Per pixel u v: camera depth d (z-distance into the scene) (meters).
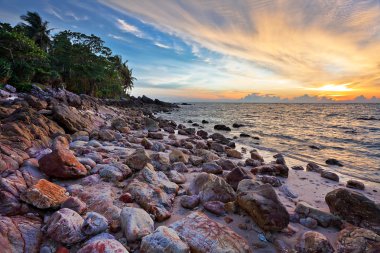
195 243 3.19
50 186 4.21
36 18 45.81
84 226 3.24
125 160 6.69
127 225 3.38
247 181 5.05
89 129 12.24
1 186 3.87
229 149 11.39
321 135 22.12
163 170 6.91
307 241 3.64
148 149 10.01
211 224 3.56
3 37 30.56
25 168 5.01
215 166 7.36
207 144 12.66
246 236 3.83
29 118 8.60
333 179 7.99
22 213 3.56
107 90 65.25
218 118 43.59
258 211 3.99
